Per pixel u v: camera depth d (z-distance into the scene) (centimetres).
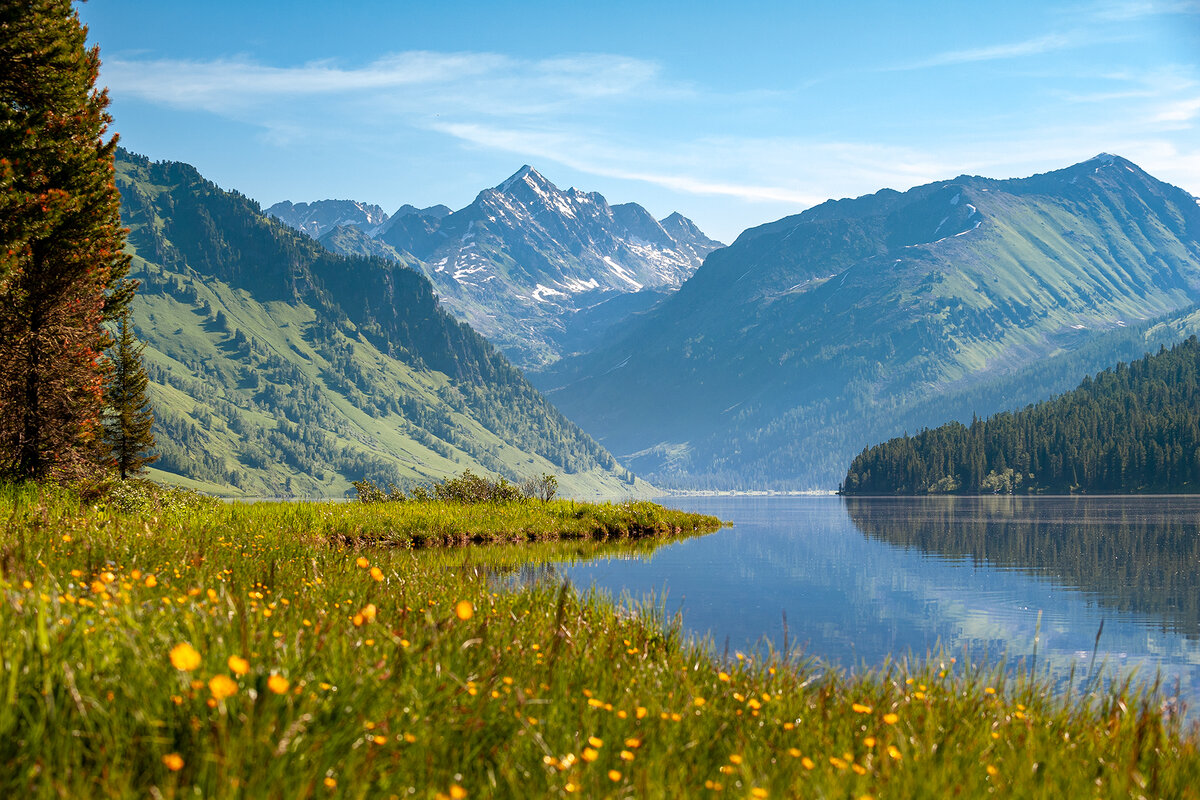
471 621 912
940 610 2600
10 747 447
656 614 1388
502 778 518
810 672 1158
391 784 479
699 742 645
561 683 719
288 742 470
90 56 3147
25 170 2598
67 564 1075
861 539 6012
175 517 2681
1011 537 6231
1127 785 584
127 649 577
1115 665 1789
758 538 5966
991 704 865
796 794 531
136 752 462
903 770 579
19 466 3070
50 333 3145
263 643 635
